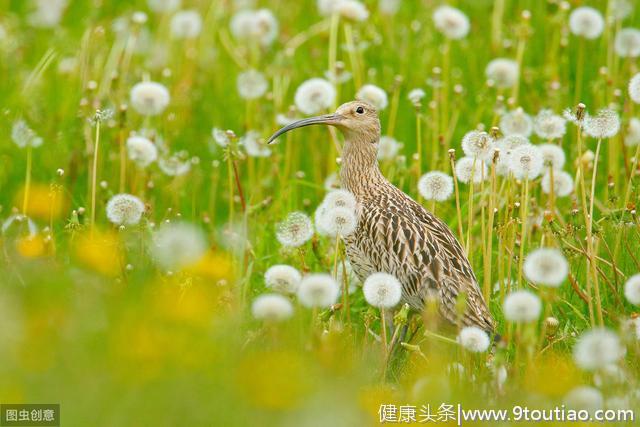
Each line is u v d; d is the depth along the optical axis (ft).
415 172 45.27
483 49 57.11
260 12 54.90
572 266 38.73
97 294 33.88
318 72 56.49
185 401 27.63
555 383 30.71
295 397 28.09
